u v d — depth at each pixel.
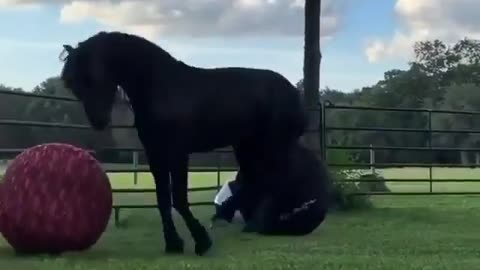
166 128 6.30
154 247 7.03
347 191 11.75
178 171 6.34
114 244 7.27
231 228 8.69
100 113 6.11
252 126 6.98
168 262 5.79
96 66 6.08
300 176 8.01
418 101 60.19
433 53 64.25
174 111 6.29
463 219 10.28
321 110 12.15
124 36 6.29
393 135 33.72
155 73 6.35
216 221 9.12
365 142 31.39
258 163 7.56
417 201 14.28
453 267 5.53
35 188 6.11
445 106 57.12
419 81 60.78
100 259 6.03
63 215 6.13
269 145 7.23
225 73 6.77
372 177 15.10
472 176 26.30
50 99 9.60
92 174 6.34
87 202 6.24
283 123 7.16
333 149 12.45
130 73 6.30
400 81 60.56
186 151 6.39
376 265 5.61
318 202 8.09
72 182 6.19
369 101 56.50
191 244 7.19
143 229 8.82
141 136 6.47
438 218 10.42
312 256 6.23
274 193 7.93
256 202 8.20
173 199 6.39
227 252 6.58
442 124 45.56
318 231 8.61
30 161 6.24
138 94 6.36
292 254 6.43
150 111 6.31
